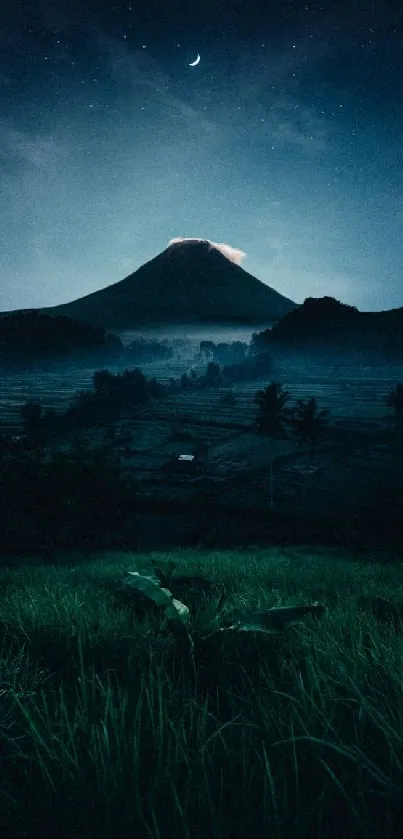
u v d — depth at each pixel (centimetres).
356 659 189
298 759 127
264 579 738
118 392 11550
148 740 141
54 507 2758
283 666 191
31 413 8962
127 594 385
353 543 3359
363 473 6694
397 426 9638
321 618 290
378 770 104
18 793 117
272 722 145
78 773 117
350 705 157
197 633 240
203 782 111
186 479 6462
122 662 230
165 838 100
